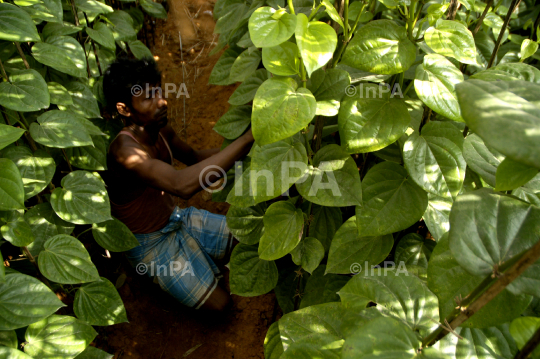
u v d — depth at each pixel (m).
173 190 1.90
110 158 2.00
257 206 1.82
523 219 0.75
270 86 1.13
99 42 2.20
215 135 3.26
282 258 2.06
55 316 1.35
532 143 0.53
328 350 0.97
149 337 2.24
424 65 1.17
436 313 0.95
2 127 1.14
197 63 3.78
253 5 2.07
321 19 1.83
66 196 1.69
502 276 0.65
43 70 2.04
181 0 4.30
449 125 1.30
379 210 1.34
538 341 0.65
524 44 1.54
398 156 1.53
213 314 2.33
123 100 1.94
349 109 1.26
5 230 1.37
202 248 2.42
